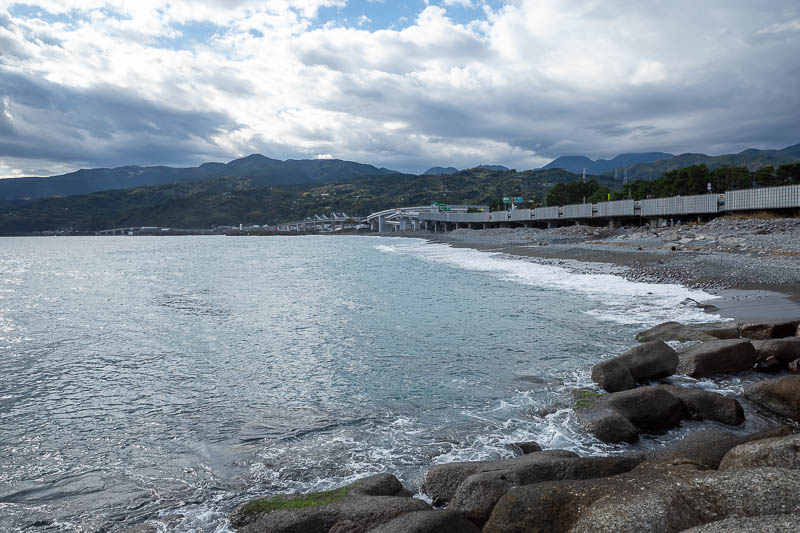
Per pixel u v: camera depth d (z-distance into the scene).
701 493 4.96
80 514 7.19
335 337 19.19
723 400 9.67
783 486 4.71
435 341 17.81
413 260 64.06
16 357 17.00
